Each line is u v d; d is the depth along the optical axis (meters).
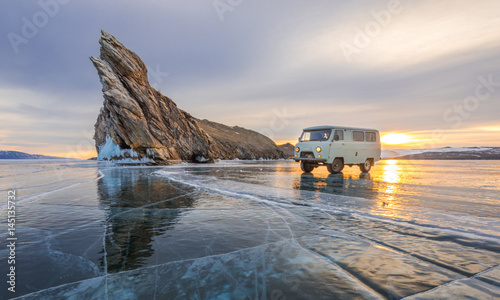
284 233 3.08
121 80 31.38
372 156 13.36
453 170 15.10
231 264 2.18
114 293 1.73
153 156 30.08
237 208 4.59
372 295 1.64
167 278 1.94
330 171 12.02
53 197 5.88
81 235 3.09
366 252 2.43
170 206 4.80
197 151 38.00
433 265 2.12
